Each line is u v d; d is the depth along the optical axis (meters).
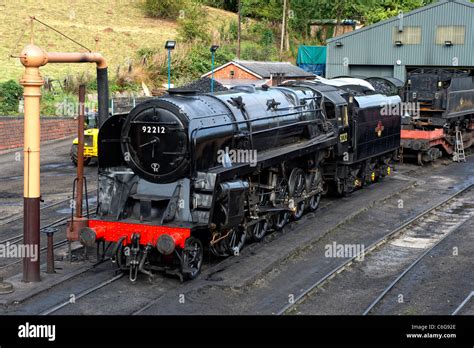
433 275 13.30
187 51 44.88
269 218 15.87
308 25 57.44
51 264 12.66
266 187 15.48
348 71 38.97
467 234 16.48
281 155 15.53
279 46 53.31
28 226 12.02
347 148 20.03
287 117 16.77
